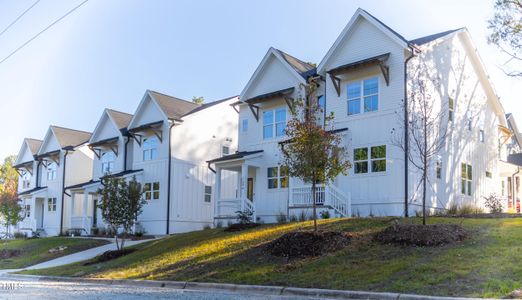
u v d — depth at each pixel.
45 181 42.81
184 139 31.50
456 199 23.16
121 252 21.02
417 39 23.81
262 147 26.27
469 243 12.67
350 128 22.20
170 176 30.44
